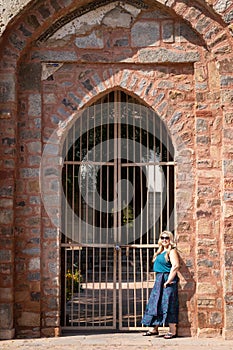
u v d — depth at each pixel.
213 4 8.37
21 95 8.71
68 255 11.10
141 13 8.75
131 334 8.65
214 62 8.65
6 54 8.53
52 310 8.52
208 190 8.55
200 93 8.64
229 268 8.28
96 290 13.15
